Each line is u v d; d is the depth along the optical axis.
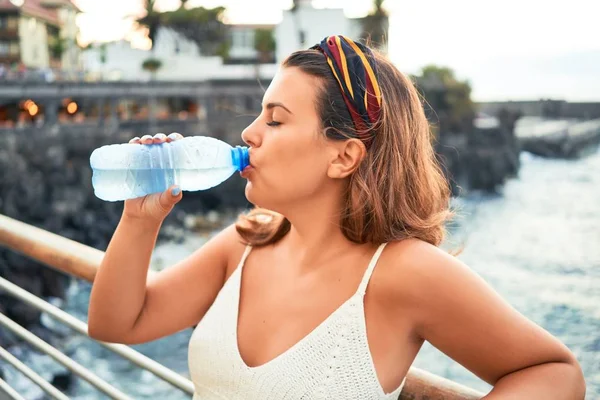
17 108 46.06
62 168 38.12
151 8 58.53
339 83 1.01
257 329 1.10
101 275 1.21
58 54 61.38
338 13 45.38
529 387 0.88
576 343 7.70
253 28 61.28
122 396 1.62
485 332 0.91
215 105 46.25
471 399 1.01
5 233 1.90
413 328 0.98
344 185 1.06
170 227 37.59
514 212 33.53
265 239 1.20
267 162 1.06
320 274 1.06
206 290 1.29
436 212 1.09
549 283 16.22
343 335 0.98
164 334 1.30
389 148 1.03
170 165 1.19
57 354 1.77
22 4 57.47
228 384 1.09
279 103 1.05
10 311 20.20
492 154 47.22
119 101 50.66
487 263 20.50
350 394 0.97
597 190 40.31
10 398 2.12
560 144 58.06
